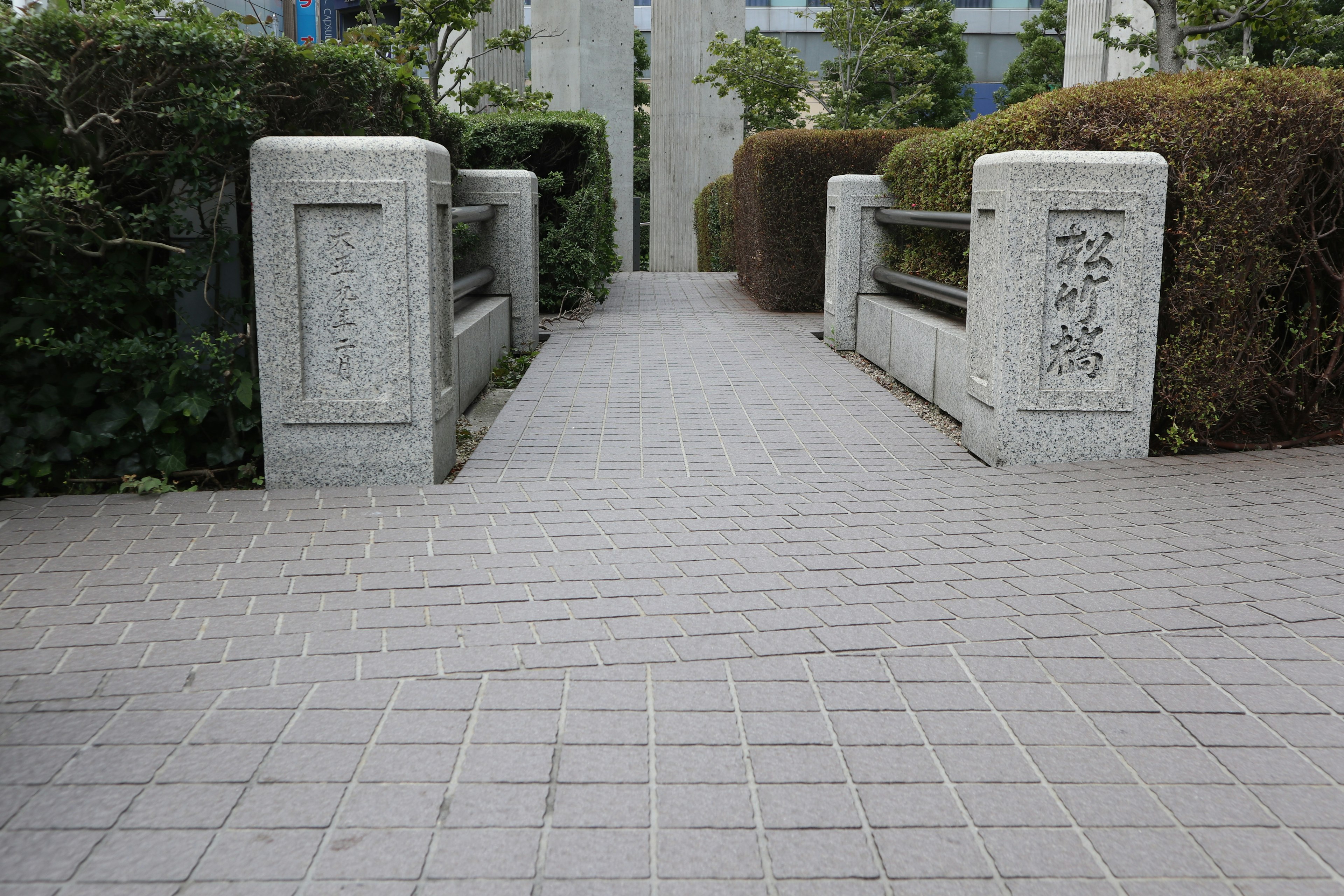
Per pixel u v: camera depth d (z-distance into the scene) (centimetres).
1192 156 620
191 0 590
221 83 552
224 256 594
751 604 422
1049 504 562
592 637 390
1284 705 342
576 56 2417
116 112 538
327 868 256
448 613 412
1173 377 646
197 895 246
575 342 1102
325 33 2291
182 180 589
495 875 254
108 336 581
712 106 2553
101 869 255
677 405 803
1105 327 627
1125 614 414
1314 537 505
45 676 358
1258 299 659
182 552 482
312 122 644
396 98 736
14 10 521
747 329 1198
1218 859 263
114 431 585
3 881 250
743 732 323
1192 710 338
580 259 1300
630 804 284
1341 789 294
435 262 597
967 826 276
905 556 480
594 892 248
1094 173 604
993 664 370
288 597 428
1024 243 613
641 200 3722
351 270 576
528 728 324
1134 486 593
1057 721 331
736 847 265
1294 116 621
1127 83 708
